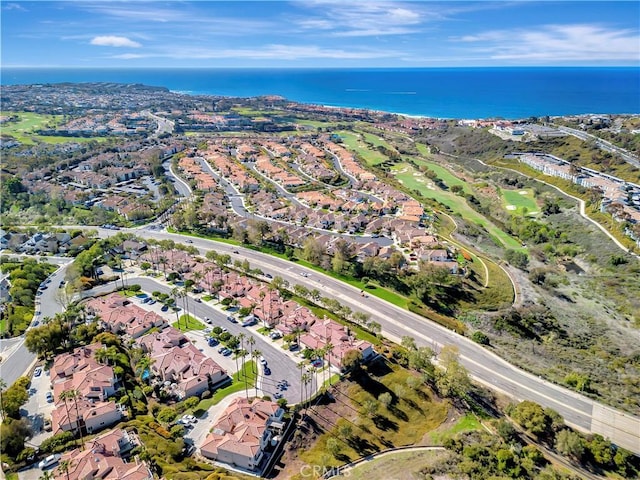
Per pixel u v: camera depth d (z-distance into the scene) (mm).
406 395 134250
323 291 194000
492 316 181250
